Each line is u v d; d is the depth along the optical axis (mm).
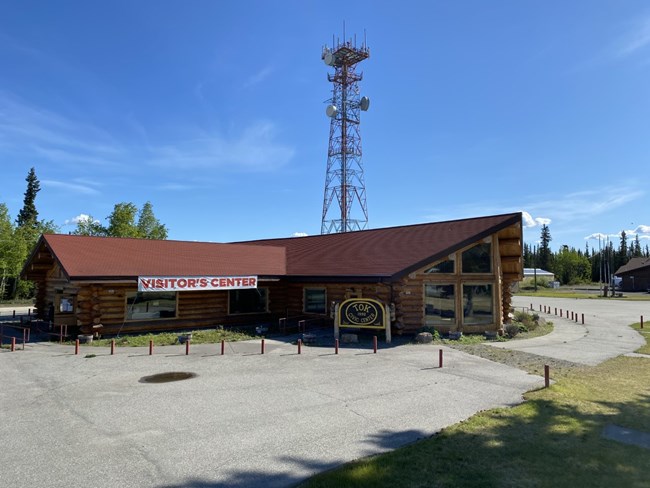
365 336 19484
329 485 5691
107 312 19297
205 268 22219
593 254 114750
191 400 9891
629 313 34719
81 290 18562
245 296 23609
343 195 42781
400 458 6508
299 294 24391
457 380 11680
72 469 6418
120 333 19547
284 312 24938
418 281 20109
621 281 84438
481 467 6172
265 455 6891
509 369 13094
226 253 25594
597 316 32188
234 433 7844
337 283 22328
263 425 8258
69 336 18688
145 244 23594
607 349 17047
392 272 19078
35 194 67125
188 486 5883
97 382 11555
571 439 7188
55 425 8273
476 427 7840
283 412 9023
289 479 6078
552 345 18047
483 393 10391
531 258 130875
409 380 11695
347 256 23578
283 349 16438
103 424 8328
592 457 6465
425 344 17703
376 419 8562
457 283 20578
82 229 46062
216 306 22516
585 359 14852
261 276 22609
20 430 8016
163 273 20141
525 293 71312
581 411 8719
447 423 8289
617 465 6191
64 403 9680
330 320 22594
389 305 19500
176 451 7047
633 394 10102
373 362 14086
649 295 64500
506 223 20891
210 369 13086
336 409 9195
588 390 10469
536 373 12531
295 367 13344
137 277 18734
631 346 17891
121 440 7523
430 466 6227
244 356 15086
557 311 36938
